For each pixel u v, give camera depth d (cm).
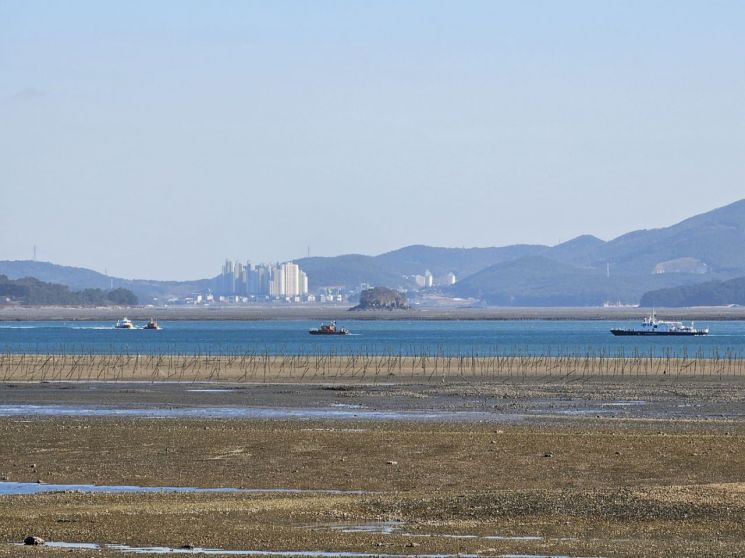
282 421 14862
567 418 15612
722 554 7094
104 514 8294
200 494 9325
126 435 12825
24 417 15738
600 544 7381
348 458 11206
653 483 9962
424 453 11444
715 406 17688
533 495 8912
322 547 7275
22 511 8431
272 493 9444
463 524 7988
